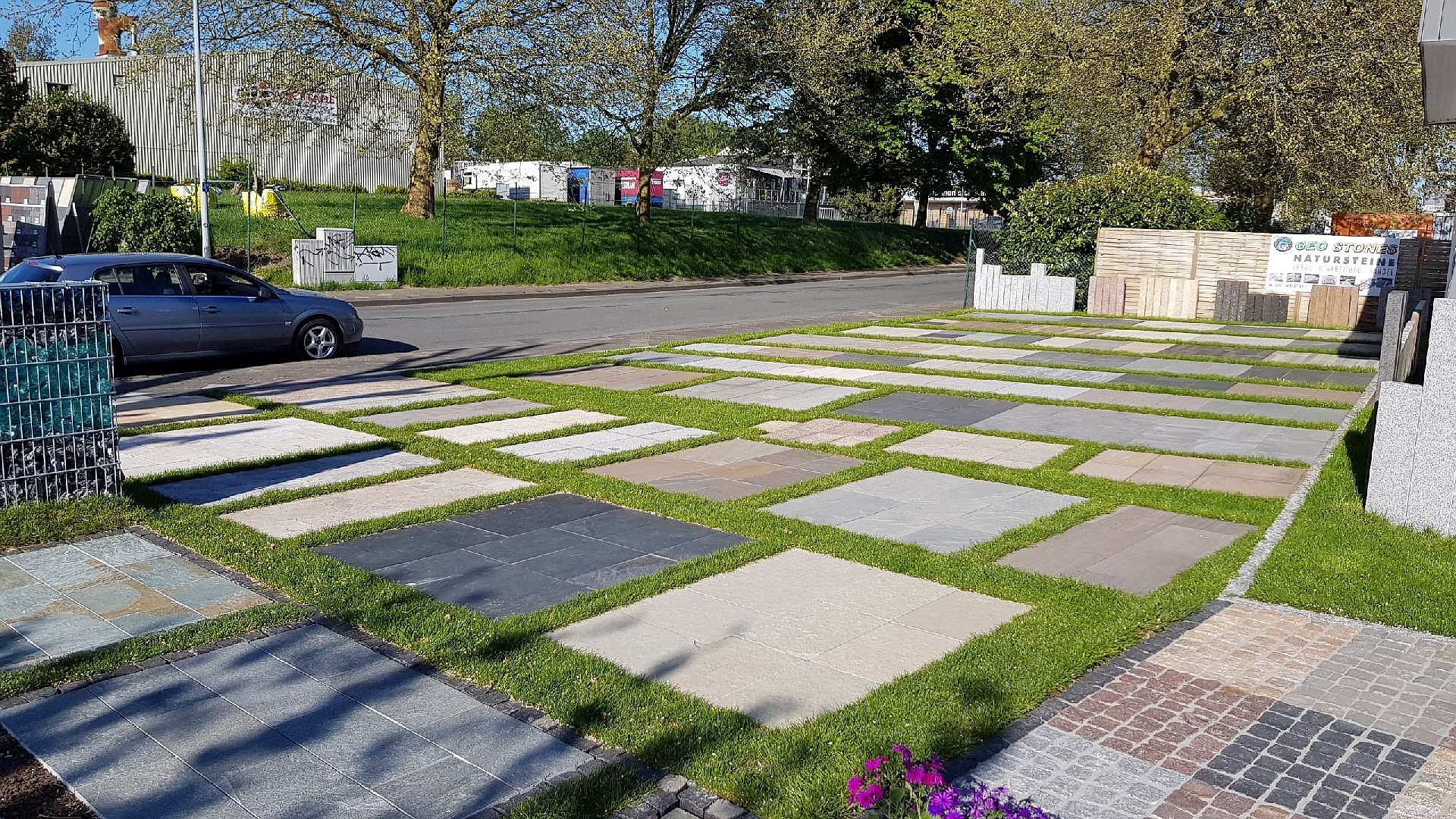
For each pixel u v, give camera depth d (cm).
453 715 445
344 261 2520
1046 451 966
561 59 2734
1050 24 2623
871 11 3822
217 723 436
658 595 588
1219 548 686
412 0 2683
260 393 1223
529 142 3059
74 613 548
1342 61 2417
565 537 693
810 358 1567
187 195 2977
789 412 1142
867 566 643
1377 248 2028
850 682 479
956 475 880
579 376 1384
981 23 3091
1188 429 1061
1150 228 2333
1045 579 616
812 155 4538
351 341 1549
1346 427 1049
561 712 444
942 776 386
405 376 1355
